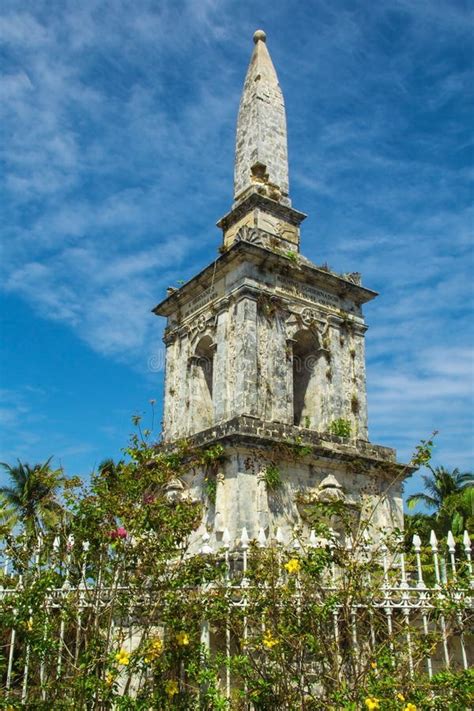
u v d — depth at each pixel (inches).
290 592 376.2
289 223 1176.2
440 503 1911.9
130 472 415.2
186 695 377.7
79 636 423.2
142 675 389.4
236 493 827.4
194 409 1087.0
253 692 360.5
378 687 331.9
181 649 381.1
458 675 353.4
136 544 398.9
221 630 412.8
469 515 1562.5
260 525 818.2
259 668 378.9
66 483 420.8
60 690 390.3
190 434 1064.2
